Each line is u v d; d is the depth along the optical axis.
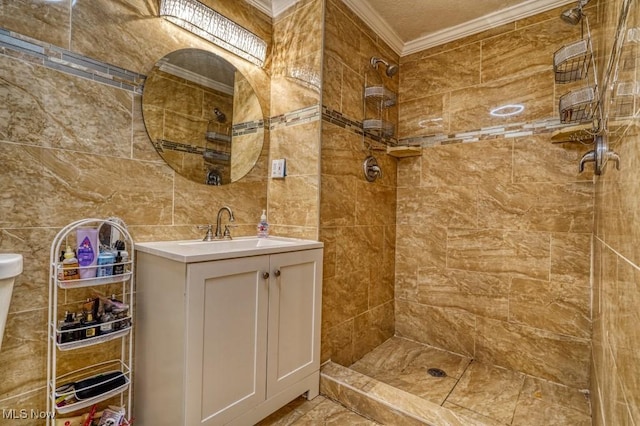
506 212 2.06
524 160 2.00
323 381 1.71
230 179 1.84
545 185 1.92
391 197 2.50
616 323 0.79
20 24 1.13
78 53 1.26
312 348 1.67
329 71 1.84
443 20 2.18
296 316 1.57
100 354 1.34
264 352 1.39
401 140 2.55
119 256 1.29
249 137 1.95
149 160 1.49
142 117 1.46
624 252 0.70
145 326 1.34
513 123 2.05
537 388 1.80
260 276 1.37
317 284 1.70
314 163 1.80
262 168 2.03
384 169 2.41
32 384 1.17
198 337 1.15
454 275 2.27
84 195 1.29
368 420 1.51
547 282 1.91
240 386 1.30
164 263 1.23
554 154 1.90
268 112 2.06
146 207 1.48
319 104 1.78
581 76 1.68
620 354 0.72
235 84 1.87
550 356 1.89
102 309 1.29
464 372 1.98
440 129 2.36
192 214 1.66
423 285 2.42
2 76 1.10
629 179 0.65
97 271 1.23
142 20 1.45
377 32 2.26
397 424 1.42
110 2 1.35
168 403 1.19
